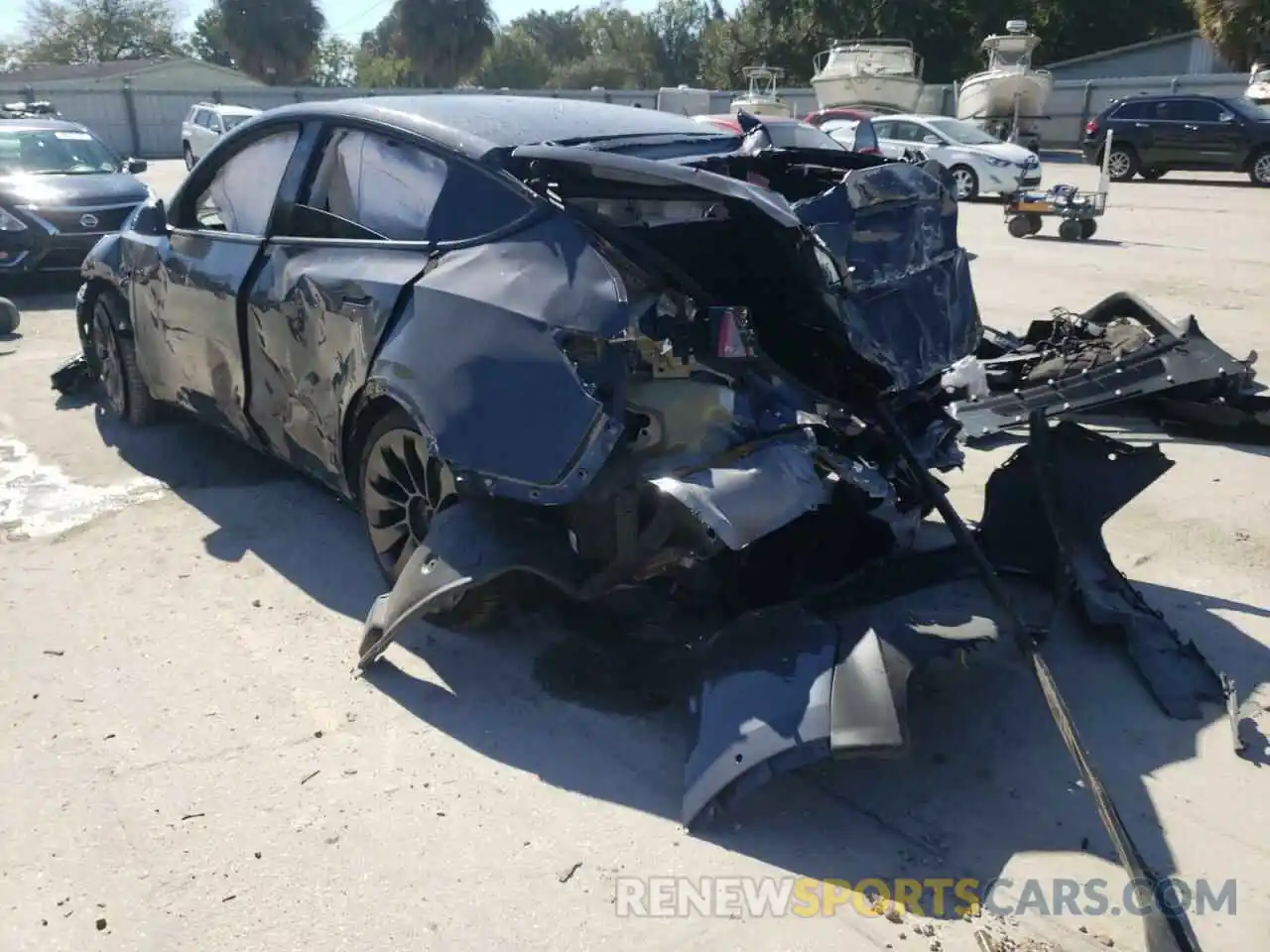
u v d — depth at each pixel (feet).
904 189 13.17
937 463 14.12
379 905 8.52
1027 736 10.86
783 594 12.11
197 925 8.29
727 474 10.28
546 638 12.47
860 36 142.20
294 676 11.69
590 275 10.71
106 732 10.66
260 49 167.63
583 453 10.30
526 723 10.92
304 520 15.72
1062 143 112.27
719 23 172.35
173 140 124.36
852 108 88.58
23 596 13.37
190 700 11.22
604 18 268.00
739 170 14.05
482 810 9.64
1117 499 13.34
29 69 172.96
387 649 12.10
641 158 12.89
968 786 10.09
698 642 12.07
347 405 12.66
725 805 9.31
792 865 9.05
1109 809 8.42
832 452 11.42
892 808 9.78
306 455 14.11
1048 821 9.64
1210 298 33.09
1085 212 46.39
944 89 117.60
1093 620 12.45
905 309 13.02
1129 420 20.89
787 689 9.64
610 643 12.28
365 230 13.05
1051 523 12.99
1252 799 9.98
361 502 13.33
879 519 12.87
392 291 11.98
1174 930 7.54
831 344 12.78
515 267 11.21
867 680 9.44
